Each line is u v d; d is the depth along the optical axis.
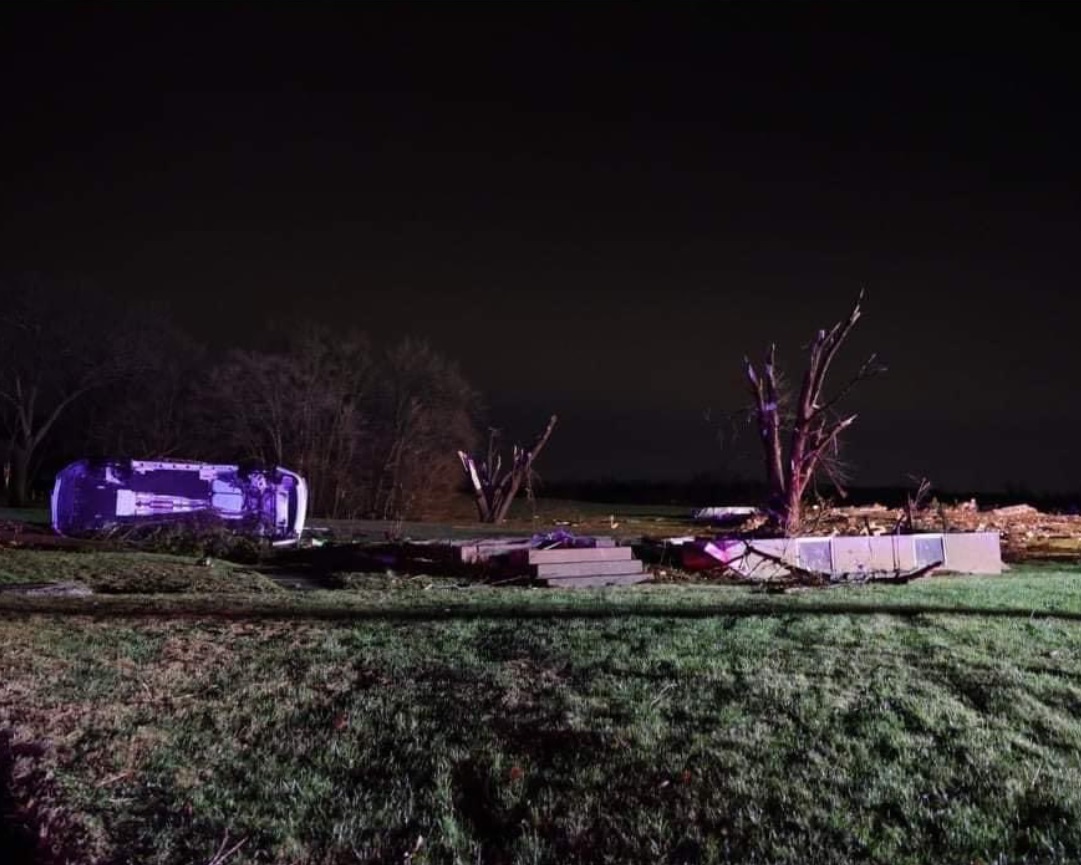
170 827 5.89
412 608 12.42
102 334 52.75
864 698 7.68
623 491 58.59
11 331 52.09
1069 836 5.49
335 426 51.91
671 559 20.61
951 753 6.62
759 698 7.68
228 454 51.59
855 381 25.38
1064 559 25.55
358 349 53.06
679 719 7.26
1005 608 12.53
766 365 25.84
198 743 7.24
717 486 54.00
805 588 15.79
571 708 7.49
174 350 53.75
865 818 5.75
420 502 52.47
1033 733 7.03
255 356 51.53
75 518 25.53
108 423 52.97
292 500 27.59
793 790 6.09
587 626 10.66
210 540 24.22
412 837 5.78
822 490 32.78
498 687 8.09
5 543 22.61
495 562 18.62
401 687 8.29
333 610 12.29
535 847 5.61
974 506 32.66
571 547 19.38
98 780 6.58
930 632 10.31
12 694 8.34
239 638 10.36
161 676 8.88
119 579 16.92
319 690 8.35
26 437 52.28
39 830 5.91
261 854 5.60
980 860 5.25
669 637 9.92
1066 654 9.32
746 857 5.36
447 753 6.83
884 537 21.06
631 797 6.09
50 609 12.38
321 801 6.29
